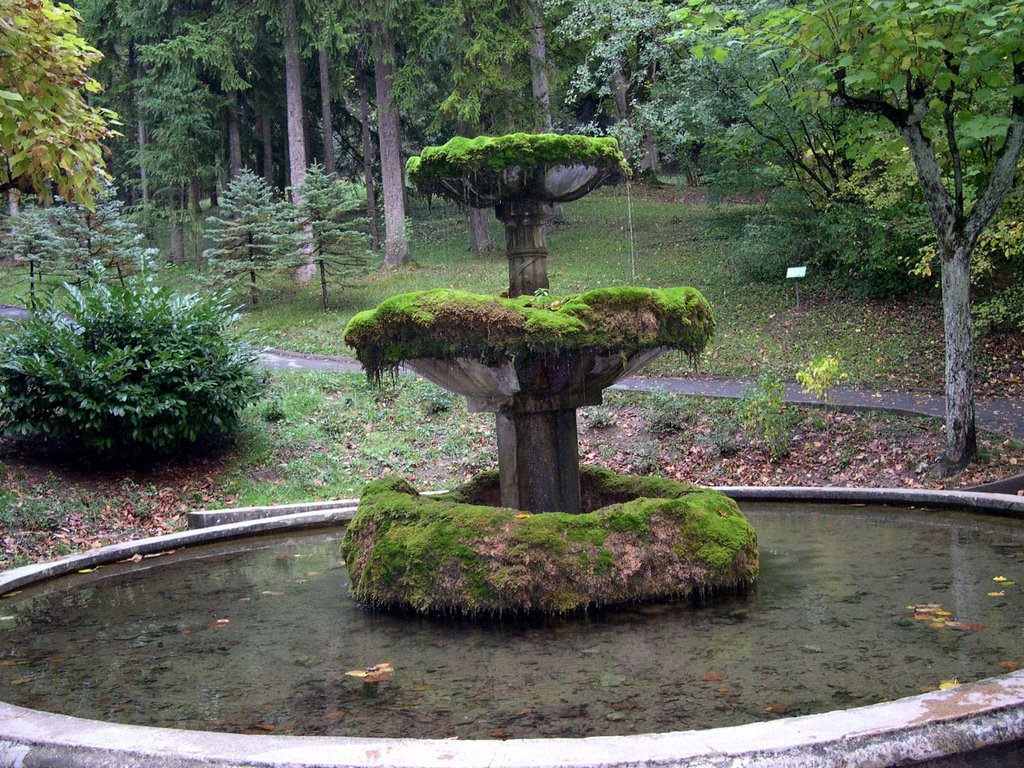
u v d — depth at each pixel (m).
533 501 5.70
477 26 23.88
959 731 2.51
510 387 5.50
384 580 5.14
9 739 2.76
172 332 11.27
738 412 12.67
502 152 5.49
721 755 2.36
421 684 3.71
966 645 3.89
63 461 11.23
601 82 27.78
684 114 19.22
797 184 19.19
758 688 3.44
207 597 5.79
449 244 30.78
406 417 13.96
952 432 10.22
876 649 3.89
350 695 3.60
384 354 5.32
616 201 35.91
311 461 12.30
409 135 36.72
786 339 17.27
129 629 4.99
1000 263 16.89
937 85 8.16
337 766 2.38
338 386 15.39
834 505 8.55
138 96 30.00
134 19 26.64
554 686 3.59
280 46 31.36
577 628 4.53
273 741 2.59
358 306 23.17
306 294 25.09
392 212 27.41
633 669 3.78
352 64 32.12
